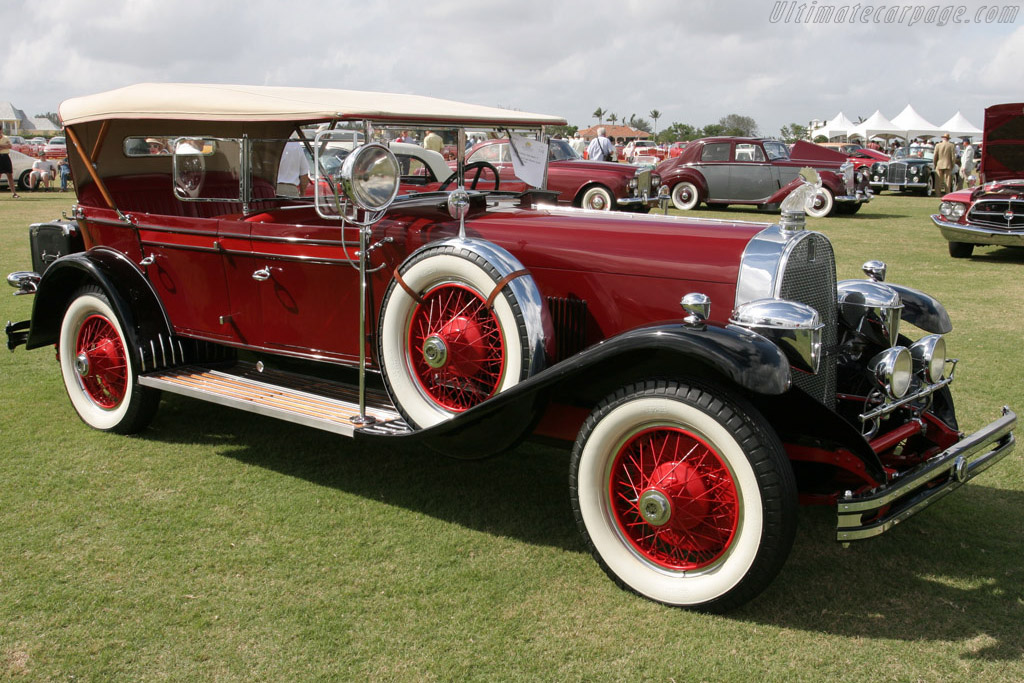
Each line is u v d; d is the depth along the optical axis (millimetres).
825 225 14492
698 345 2465
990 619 2623
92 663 2361
